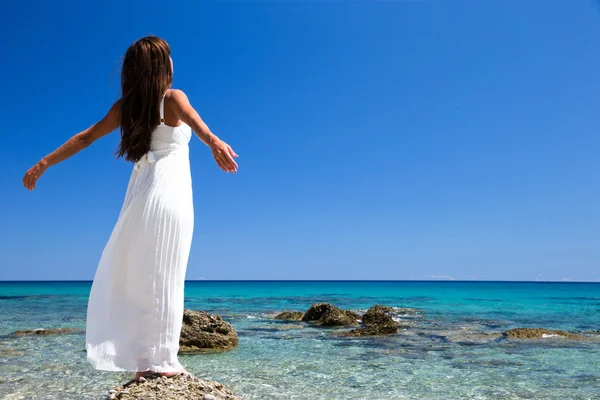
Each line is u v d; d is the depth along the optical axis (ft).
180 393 11.30
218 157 10.23
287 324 53.78
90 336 11.23
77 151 11.21
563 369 28.17
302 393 21.80
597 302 114.73
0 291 186.50
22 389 22.16
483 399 21.17
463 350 35.37
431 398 21.21
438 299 128.67
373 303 103.09
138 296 11.19
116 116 11.34
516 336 42.88
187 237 11.66
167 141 11.47
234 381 24.29
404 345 37.73
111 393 11.76
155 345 11.33
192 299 118.42
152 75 11.03
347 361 30.40
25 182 10.88
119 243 11.34
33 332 42.96
